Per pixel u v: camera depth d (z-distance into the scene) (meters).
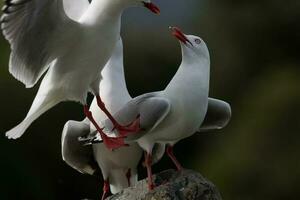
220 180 20.66
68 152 10.10
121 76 9.90
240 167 20.66
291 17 24.98
